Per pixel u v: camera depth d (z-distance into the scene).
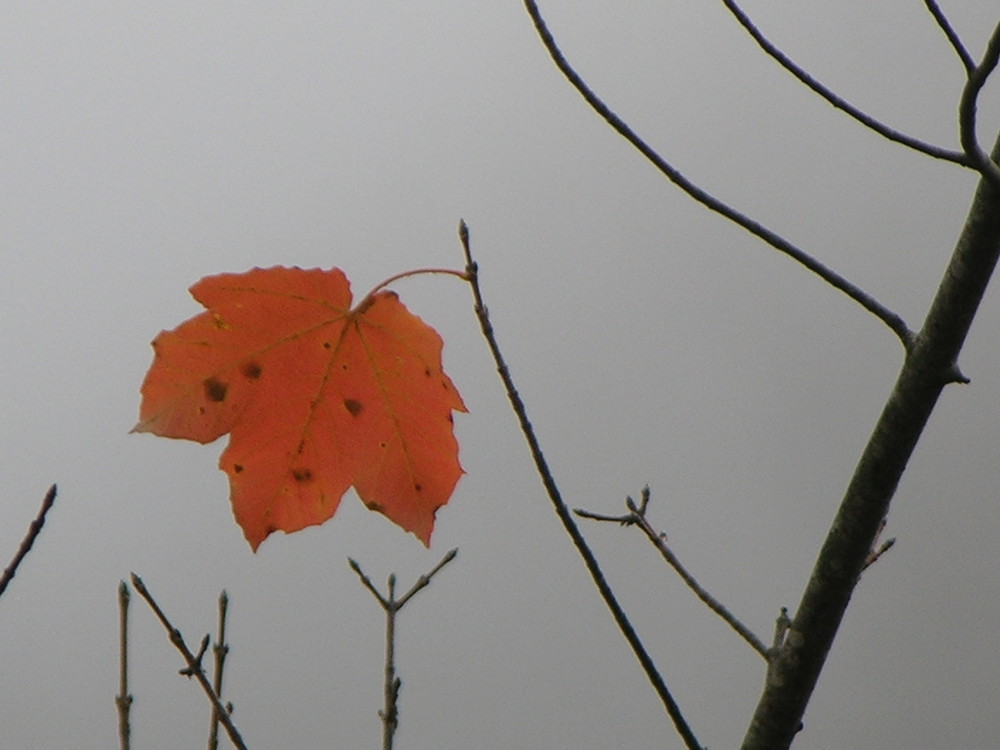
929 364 1.58
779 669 1.59
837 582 1.59
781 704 1.59
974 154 1.56
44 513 1.55
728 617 1.60
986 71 1.55
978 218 1.57
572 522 1.59
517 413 1.58
